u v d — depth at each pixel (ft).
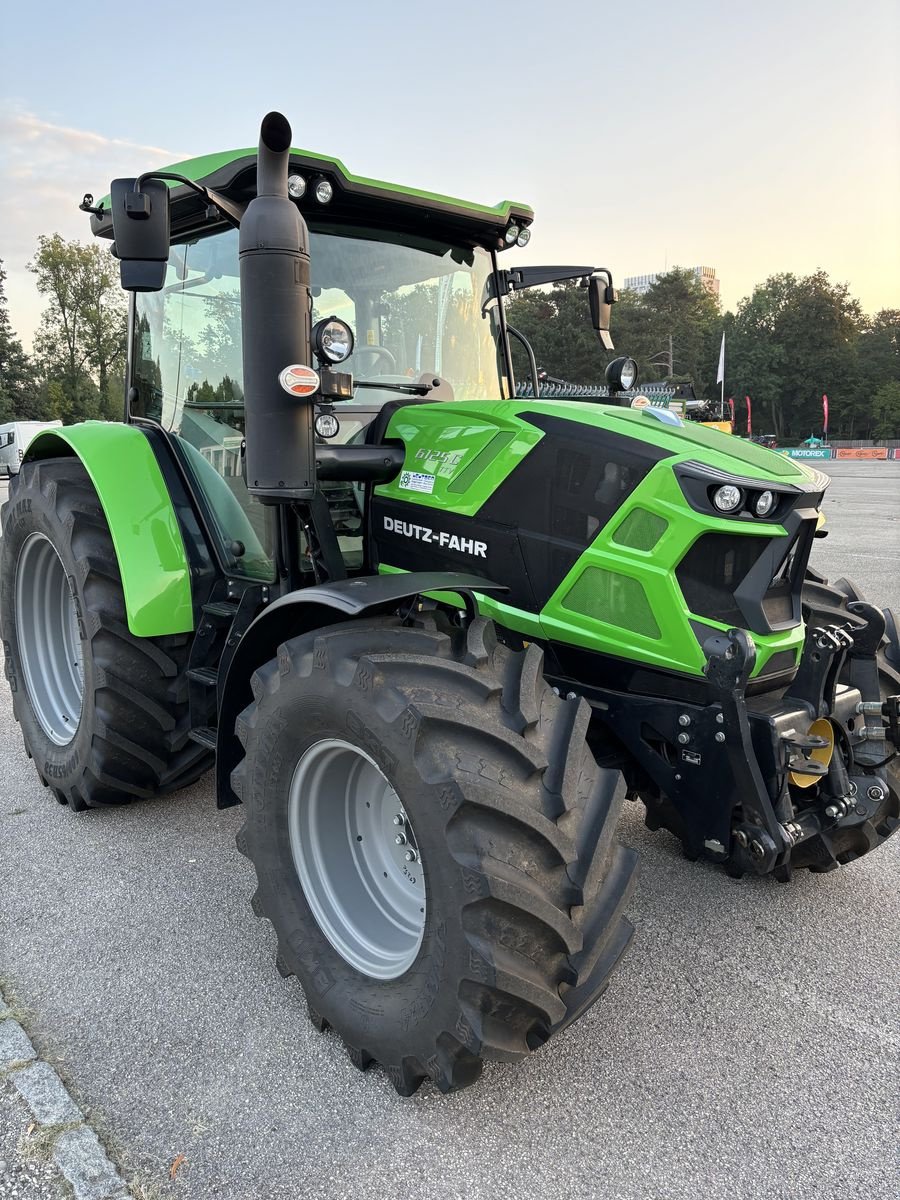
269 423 7.66
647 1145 6.41
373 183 9.59
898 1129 6.54
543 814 6.28
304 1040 7.57
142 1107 6.79
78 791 11.57
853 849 9.46
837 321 256.93
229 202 8.84
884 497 62.75
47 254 193.36
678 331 215.72
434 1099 6.89
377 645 7.01
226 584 10.85
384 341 10.43
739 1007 7.99
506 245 11.28
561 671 8.58
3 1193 6.00
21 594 13.04
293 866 7.82
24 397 192.54
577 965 6.33
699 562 7.54
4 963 8.64
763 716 7.60
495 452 8.58
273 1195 5.99
